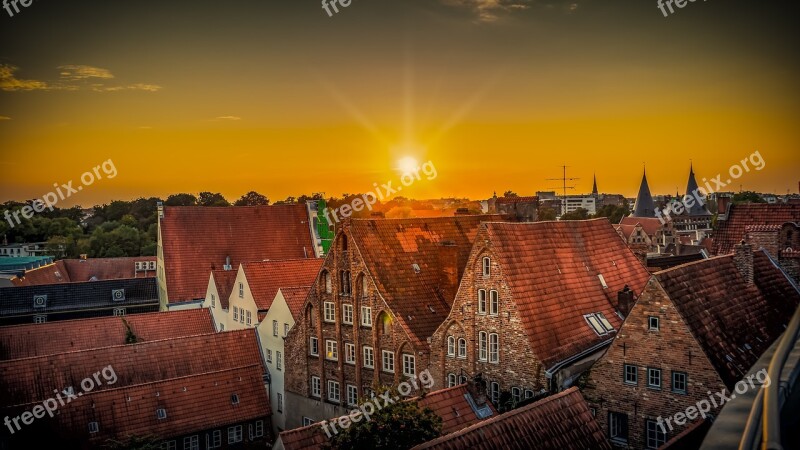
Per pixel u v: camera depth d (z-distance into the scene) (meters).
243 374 60.50
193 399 56.34
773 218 60.41
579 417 31.95
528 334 41.34
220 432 56.16
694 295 38.16
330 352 55.53
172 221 88.75
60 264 122.75
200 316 74.69
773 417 10.19
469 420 36.81
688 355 35.47
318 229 96.00
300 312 57.94
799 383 12.93
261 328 66.00
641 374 37.38
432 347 47.00
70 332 67.75
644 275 57.09
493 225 44.22
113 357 60.25
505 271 42.62
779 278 48.00
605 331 46.94
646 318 37.06
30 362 57.03
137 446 48.47
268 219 94.56
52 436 49.34
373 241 52.69
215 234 90.44
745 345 38.38
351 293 52.72
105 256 169.62
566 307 45.75
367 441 30.31
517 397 42.00
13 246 170.75
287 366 59.72
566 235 51.16
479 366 44.22
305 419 57.84
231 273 80.06
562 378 41.16
